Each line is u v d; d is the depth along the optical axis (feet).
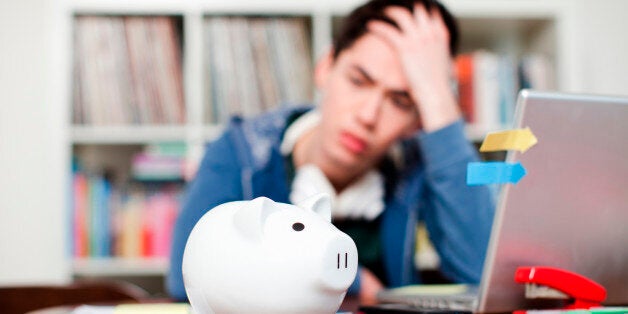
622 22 8.16
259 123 5.69
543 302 2.29
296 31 7.24
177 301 4.02
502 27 7.73
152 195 6.91
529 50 7.97
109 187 6.88
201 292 1.77
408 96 5.79
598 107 2.08
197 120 6.98
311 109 6.12
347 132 5.80
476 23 7.57
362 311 2.47
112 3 6.91
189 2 6.99
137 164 6.79
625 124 2.13
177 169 6.82
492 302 2.22
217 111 7.09
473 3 7.21
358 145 5.79
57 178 6.76
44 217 7.25
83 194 6.82
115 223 6.84
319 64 6.26
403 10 5.83
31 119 7.34
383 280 5.77
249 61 7.16
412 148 5.84
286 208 1.80
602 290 2.19
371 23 5.78
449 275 5.35
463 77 7.16
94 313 2.52
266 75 7.17
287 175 5.79
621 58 8.15
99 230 6.81
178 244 4.40
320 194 1.97
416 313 2.24
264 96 7.15
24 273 7.20
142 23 7.13
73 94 6.98
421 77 5.74
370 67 5.78
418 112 5.83
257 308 1.67
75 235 6.79
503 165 2.06
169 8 6.98
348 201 5.80
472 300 2.47
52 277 6.79
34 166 7.29
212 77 7.11
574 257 2.23
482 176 2.09
